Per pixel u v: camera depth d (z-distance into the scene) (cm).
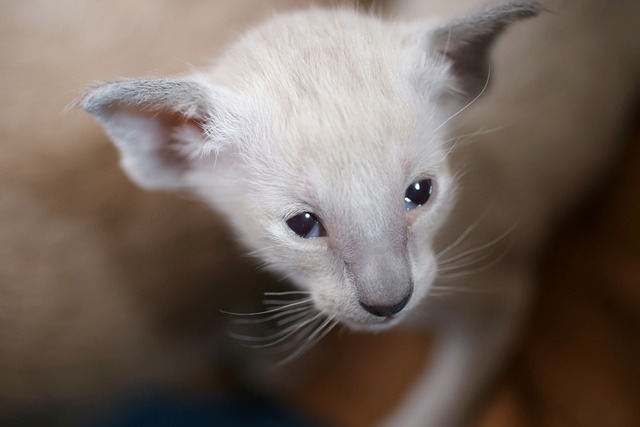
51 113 35
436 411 39
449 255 35
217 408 42
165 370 41
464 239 35
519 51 37
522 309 38
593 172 40
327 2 36
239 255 36
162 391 42
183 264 37
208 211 35
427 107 31
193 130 32
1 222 35
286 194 30
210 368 43
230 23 36
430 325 38
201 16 36
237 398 43
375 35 31
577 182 40
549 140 37
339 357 43
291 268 31
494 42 32
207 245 36
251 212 31
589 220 44
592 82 38
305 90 29
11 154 35
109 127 31
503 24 31
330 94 29
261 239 31
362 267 29
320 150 29
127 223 36
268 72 30
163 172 33
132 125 31
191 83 30
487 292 37
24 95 35
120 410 42
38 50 35
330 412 42
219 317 39
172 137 32
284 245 30
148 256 36
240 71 31
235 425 41
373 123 29
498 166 36
